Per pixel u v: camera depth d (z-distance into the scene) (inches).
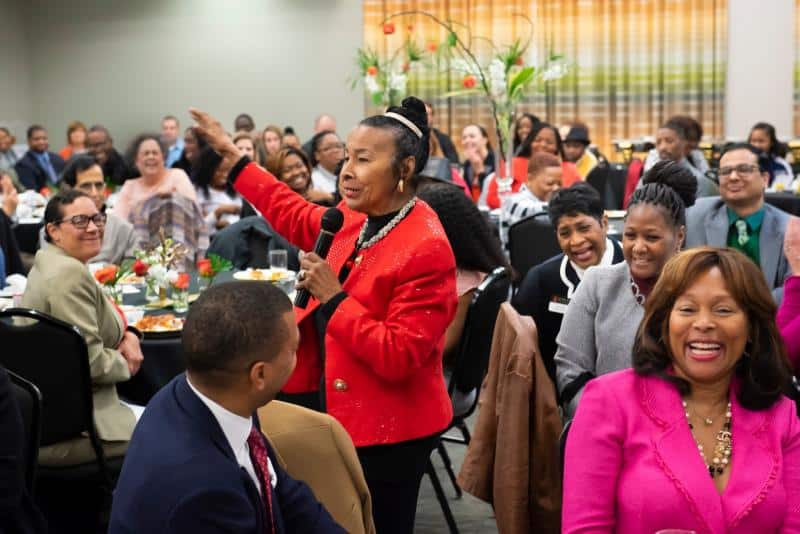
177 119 489.1
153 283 162.1
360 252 92.4
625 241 97.8
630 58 434.0
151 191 251.9
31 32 493.4
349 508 73.4
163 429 60.1
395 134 90.0
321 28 472.1
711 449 72.2
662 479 70.7
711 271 72.1
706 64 429.7
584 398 75.8
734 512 69.4
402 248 90.1
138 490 58.2
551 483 93.2
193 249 227.6
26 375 118.0
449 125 447.2
